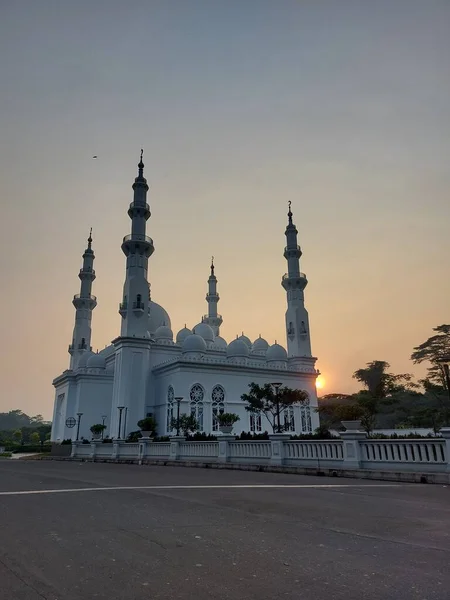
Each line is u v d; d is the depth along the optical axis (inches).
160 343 2544.3
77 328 3159.5
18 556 268.8
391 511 414.0
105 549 281.9
